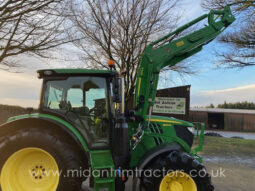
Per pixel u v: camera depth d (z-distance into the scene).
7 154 2.52
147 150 2.95
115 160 2.47
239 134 17.80
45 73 2.71
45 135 2.53
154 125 3.10
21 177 2.62
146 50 3.12
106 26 6.61
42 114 2.73
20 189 2.58
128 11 6.68
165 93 8.23
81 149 2.71
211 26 3.25
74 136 2.55
